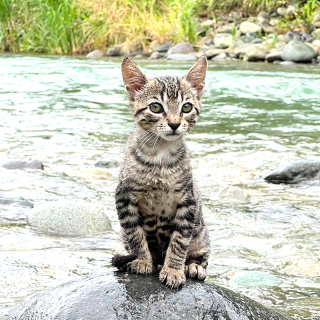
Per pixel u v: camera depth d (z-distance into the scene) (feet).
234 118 8.01
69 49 15.51
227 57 13.60
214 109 8.54
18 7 16.03
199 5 16.15
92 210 4.80
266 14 15.33
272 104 8.86
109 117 8.05
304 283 4.10
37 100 9.11
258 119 7.97
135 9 15.62
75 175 5.73
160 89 3.90
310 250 4.47
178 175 3.73
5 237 4.53
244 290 4.00
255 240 4.60
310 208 5.14
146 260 3.73
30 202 5.07
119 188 3.76
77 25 15.53
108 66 12.48
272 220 4.92
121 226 3.90
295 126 7.61
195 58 13.53
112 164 6.01
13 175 5.69
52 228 4.68
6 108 8.52
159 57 14.15
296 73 11.17
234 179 5.74
